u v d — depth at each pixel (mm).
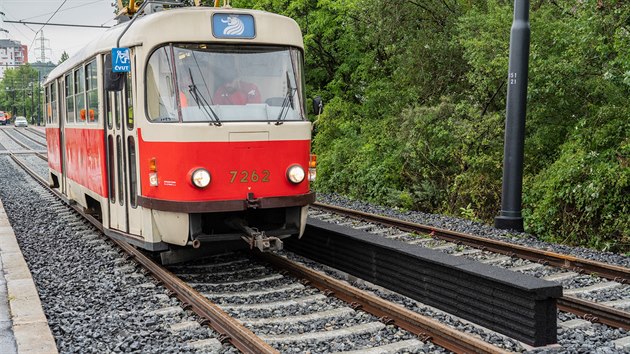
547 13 13656
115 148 9250
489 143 14453
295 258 10102
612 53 12266
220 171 8008
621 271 8312
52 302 7395
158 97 8102
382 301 6793
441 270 7082
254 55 8508
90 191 10867
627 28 11609
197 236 8070
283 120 8477
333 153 19578
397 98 18688
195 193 7887
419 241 11219
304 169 8656
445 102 15805
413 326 6340
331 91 22234
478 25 15055
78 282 8312
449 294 6977
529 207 13250
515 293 6078
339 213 14453
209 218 8852
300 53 8930
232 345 6008
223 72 8273
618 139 11852
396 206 16031
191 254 8953
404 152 16422
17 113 130500
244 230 8188
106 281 8359
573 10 13445
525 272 8992
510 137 12359
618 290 7941
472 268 6688
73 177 12680
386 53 19625
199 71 8148
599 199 11406
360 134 19688
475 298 6602
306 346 5992
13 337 5965
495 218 12609
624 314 6504
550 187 12180
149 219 8320
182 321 6758
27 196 17406
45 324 6328
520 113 12266
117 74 8664
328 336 6234
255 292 7930
